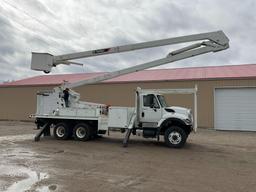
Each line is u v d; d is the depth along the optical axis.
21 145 11.42
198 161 8.88
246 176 7.02
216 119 21.11
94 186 5.82
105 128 12.99
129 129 11.98
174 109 11.95
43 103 14.06
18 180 6.11
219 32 11.12
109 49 12.34
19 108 29.14
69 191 5.43
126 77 25.73
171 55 11.79
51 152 9.87
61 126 13.49
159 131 11.81
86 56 12.63
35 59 12.45
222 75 21.89
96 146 11.56
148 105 12.26
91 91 25.67
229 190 5.78
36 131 17.42
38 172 6.87
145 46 11.90
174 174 7.06
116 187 5.79
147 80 23.52
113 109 12.71
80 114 13.29
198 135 17.25
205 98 21.50
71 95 14.06
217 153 10.53
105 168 7.52
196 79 21.84
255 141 14.38
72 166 7.66
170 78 23.17
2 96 30.11
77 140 13.20
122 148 11.16
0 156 8.88
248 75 20.75
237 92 20.70
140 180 6.41
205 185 6.12
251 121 20.16
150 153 10.12
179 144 11.44
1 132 16.75
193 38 11.37
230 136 16.78
